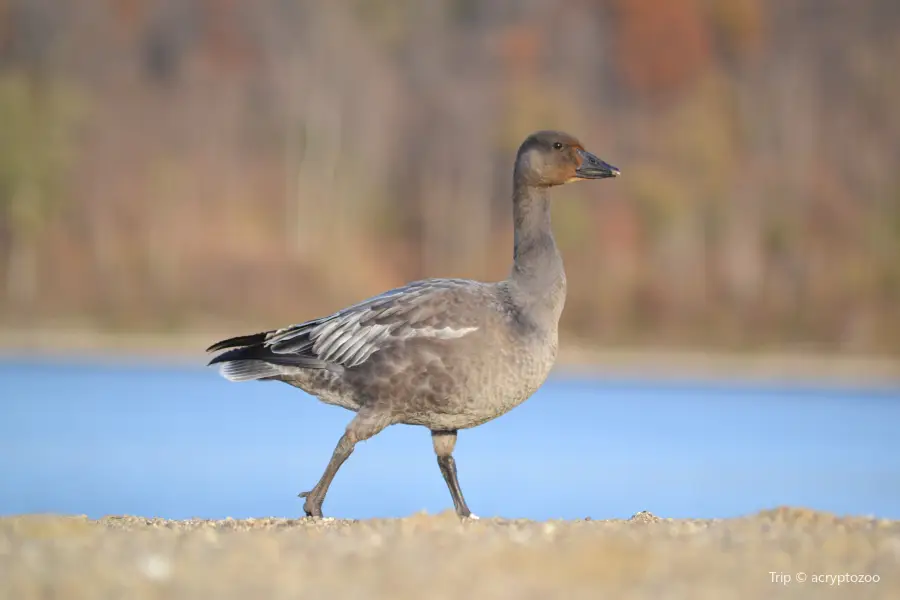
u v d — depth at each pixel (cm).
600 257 6475
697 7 8412
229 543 775
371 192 6950
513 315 1042
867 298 6544
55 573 668
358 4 8006
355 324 1047
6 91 6369
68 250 5997
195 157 6788
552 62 8069
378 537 809
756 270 6706
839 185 7600
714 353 5778
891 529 887
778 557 751
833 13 8906
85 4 7531
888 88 8388
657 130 7762
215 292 5841
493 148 7225
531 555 724
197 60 7425
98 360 4575
